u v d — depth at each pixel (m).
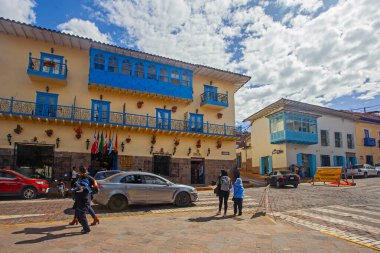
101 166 19.23
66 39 18.36
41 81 18.06
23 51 17.83
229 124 25.00
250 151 34.69
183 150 22.34
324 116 31.36
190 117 23.20
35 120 17.19
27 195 13.20
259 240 6.08
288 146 27.86
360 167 28.94
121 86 19.80
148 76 21.42
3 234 6.31
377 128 36.12
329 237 6.39
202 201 12.77
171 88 21.86
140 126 19.98
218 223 7.89
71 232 6.55
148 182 10.71
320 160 29.69
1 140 16.44
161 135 21.61
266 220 8.40
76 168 18.00
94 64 19.31
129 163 19.89
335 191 16.84
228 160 24.33
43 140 17.45
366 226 7.64
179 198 11.10
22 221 7.89
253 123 33.91
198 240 6.02
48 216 8.68
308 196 14.60
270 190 18.31
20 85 17.42
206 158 23.33
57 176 17.39
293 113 28.30
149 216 9.00
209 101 23.28
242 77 24.94
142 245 5.60
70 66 19.02
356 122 34.12
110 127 19.27
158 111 21.84
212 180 23.19
